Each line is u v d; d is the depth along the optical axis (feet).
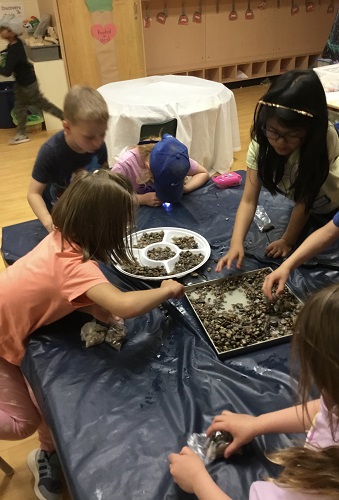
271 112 4.16
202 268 4.81
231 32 18.02
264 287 4.17
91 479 2.79
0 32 12.81
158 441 3.01
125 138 10.50
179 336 3.93
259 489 2.31
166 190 5.95
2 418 4.12
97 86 15.01
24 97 13.78
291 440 2.93
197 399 3.31
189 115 10.43
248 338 3.80
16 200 10.71
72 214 3.69
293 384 2.86
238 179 6.65
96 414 3.23
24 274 3.89
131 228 3.92
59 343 3.92
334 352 1.89
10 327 4.00
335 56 12.34
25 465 5.02
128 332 3.98
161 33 16.84
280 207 5.94
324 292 2.02
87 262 3.79
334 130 4.94
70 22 13.79
